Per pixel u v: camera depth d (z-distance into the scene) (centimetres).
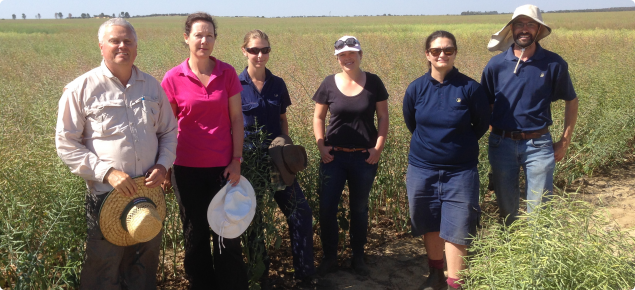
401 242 465
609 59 988
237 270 333
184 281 387
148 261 313
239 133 332
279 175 351
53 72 1016
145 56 1302
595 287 238
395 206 498
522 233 271
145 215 273
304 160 364
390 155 489
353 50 363
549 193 383
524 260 259
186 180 332
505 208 410
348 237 468
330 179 388
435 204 363
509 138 387
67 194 317
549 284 245
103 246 288
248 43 365
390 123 496
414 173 368
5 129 419
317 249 446
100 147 278
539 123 376
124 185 273
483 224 470
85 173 272
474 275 282
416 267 418
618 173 641
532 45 377
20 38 2564
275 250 438
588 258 251
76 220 327
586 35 2078
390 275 403
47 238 300
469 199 346
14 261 281
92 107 274
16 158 360
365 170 385
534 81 371
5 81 955
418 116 361
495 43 411
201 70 323
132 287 313
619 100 733
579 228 267
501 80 387
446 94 350
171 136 304
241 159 351
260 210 350
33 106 597
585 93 734
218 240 317
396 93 594
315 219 436
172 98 323
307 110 511
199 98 317
